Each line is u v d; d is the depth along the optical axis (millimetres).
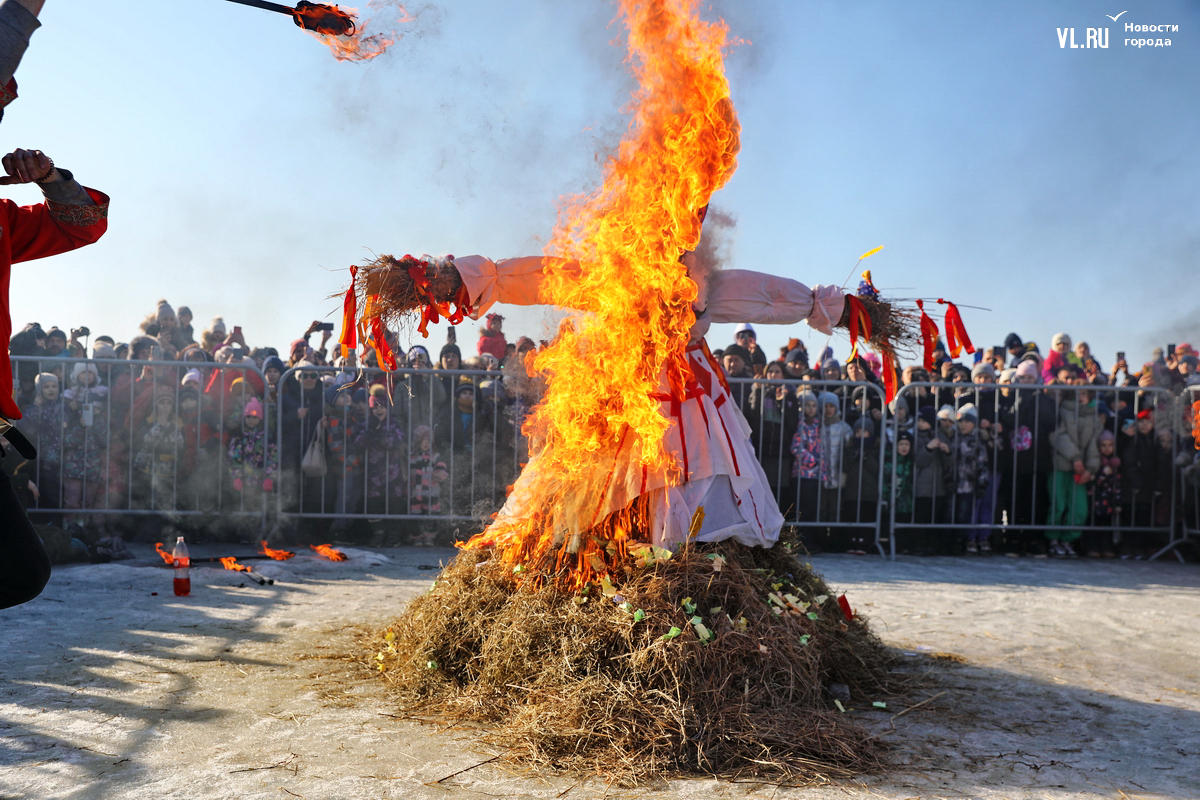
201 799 2646
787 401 8953
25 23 2434
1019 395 9227
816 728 3250
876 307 4094
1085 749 3379
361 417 8680
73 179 2672
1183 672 4609
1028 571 8266
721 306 3938
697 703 3168
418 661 3773
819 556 8906
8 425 2643
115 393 8344
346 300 3477
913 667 4543
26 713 3428
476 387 8859
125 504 8367
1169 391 9336
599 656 3301
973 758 3230
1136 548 9492
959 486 9125
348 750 3088
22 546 2605
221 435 8516
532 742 3098
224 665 4188
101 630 4836
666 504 3674
